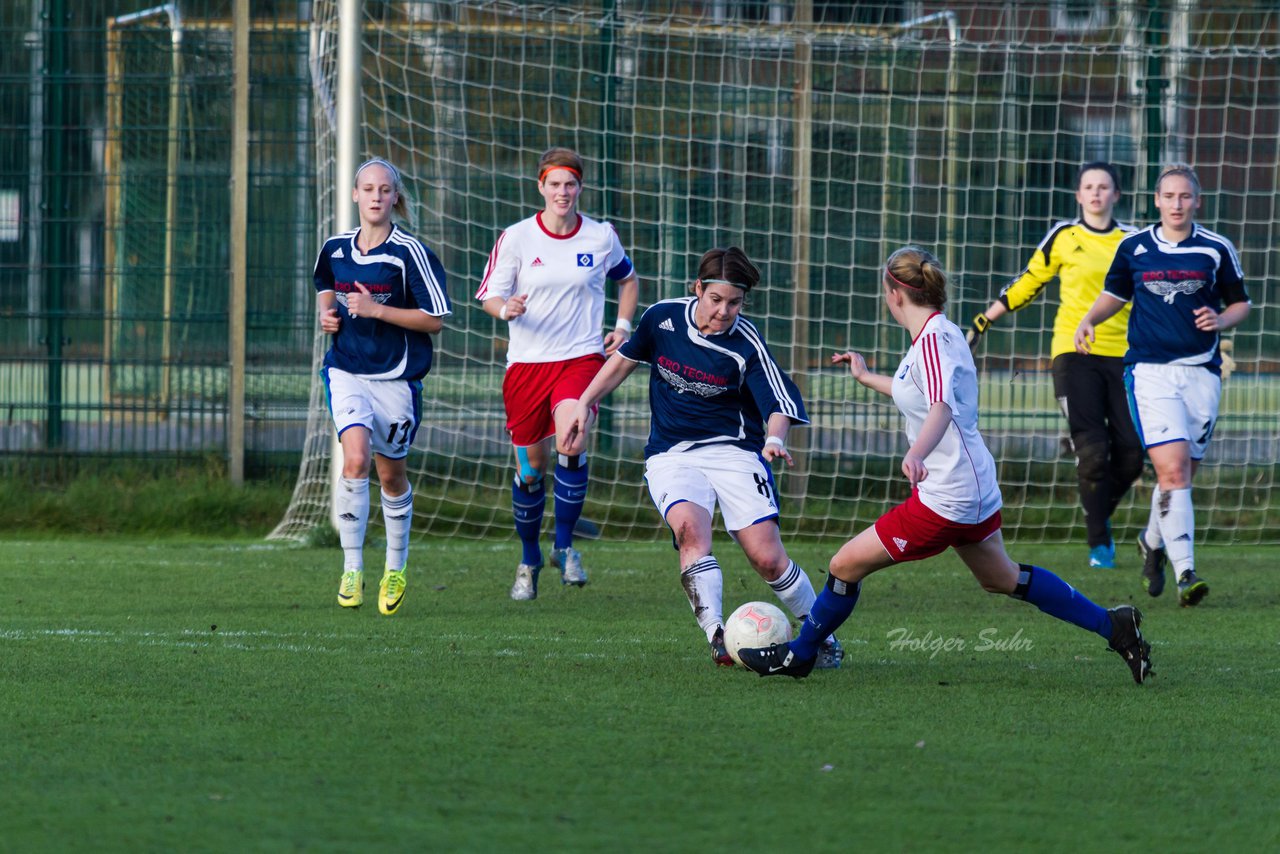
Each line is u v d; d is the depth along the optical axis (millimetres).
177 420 37531
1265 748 14664
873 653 20344
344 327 24062
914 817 12062
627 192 39531
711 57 40156
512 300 24703
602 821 11812
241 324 37250
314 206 37125
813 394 40812
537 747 14297
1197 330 25703
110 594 25672
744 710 16172
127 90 37125
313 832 11430
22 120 37156
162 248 37281
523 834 11438
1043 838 11555
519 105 38906
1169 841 11531
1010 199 41625
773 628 17969
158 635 21203
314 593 26188
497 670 18562
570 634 21812
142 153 37188
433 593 26562
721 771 13430
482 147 38875
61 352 37375
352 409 23609
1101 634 17656
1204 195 46250
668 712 16016
